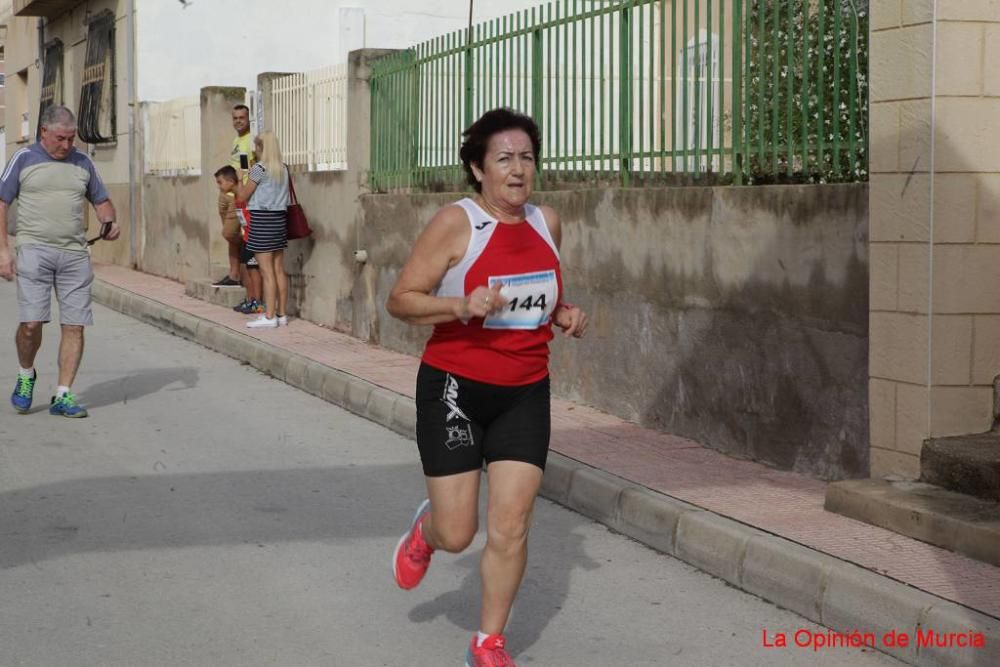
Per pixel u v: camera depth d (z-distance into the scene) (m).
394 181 12.25
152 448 8.41
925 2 6.00
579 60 9.26
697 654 4.83
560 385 9.46
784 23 7.24
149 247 20.50
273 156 13.34
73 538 6.27
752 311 7.27
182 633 4.98
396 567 4.78
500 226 4.29
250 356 12.21
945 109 6.00
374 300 12.31
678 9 8.20
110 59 21.64
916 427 6.13
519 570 4.34
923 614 4.68
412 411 8.95
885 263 6.24
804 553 5.35
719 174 7.79
